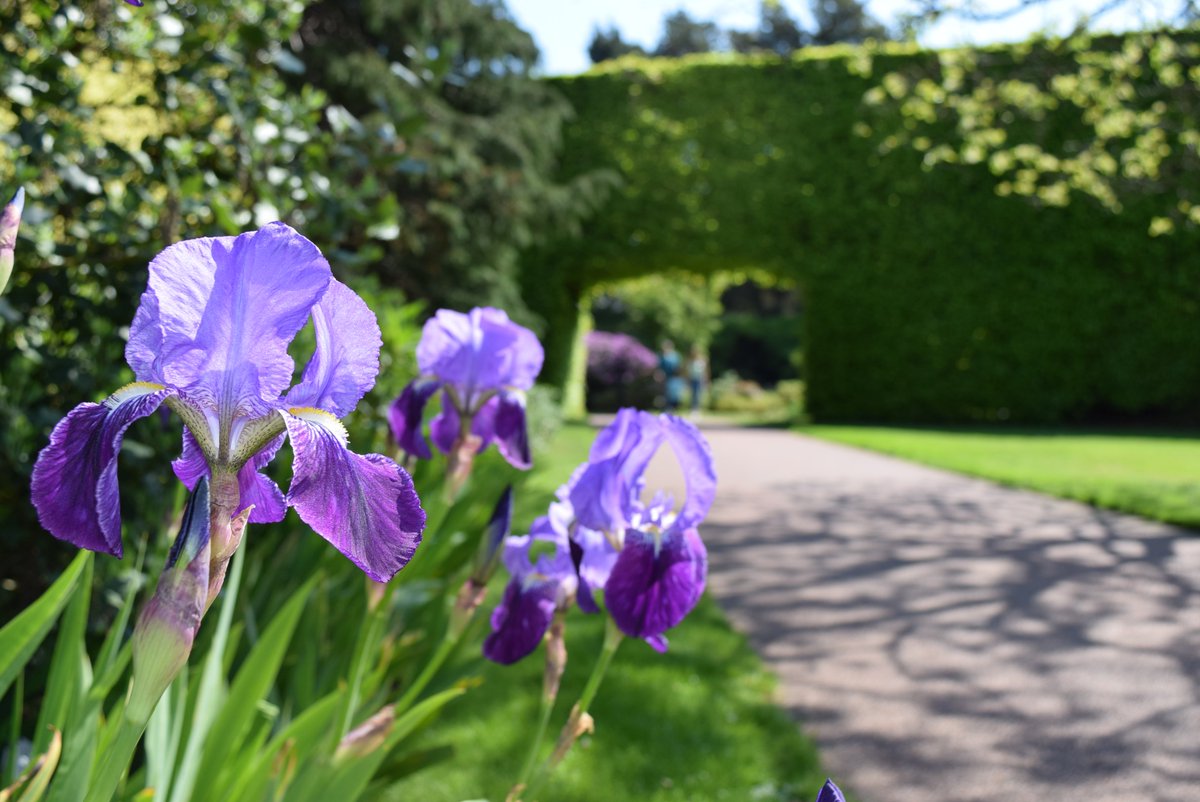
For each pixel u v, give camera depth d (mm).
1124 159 10508
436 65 4613
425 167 3953
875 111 11914
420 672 3006
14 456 2725
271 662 1933
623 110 20328
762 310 42781
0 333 2859
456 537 3502
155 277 861
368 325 952
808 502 10109
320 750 1767
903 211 19781
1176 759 3930
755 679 4629
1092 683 4797
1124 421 19797
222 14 3422
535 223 14016
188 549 829
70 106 2963
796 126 20000
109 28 3191
